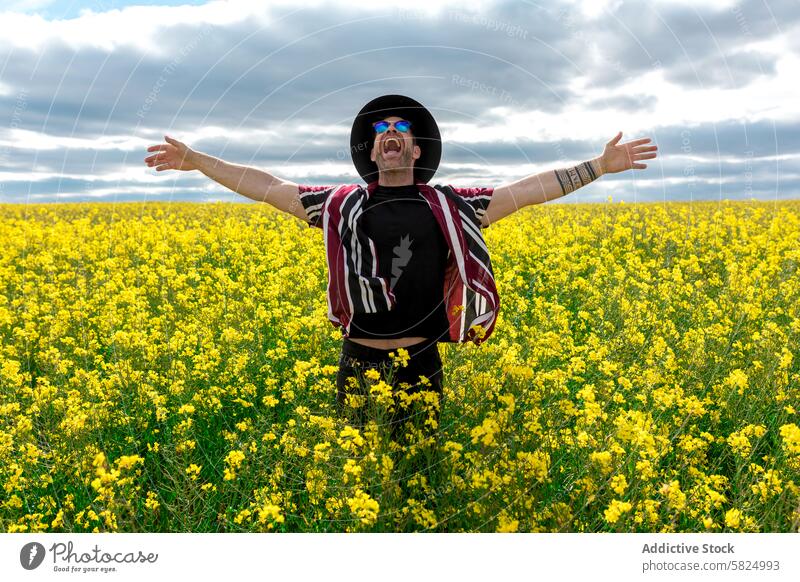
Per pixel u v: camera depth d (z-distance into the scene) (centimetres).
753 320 468
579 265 604
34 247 855
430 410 261
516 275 590
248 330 432
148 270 631
